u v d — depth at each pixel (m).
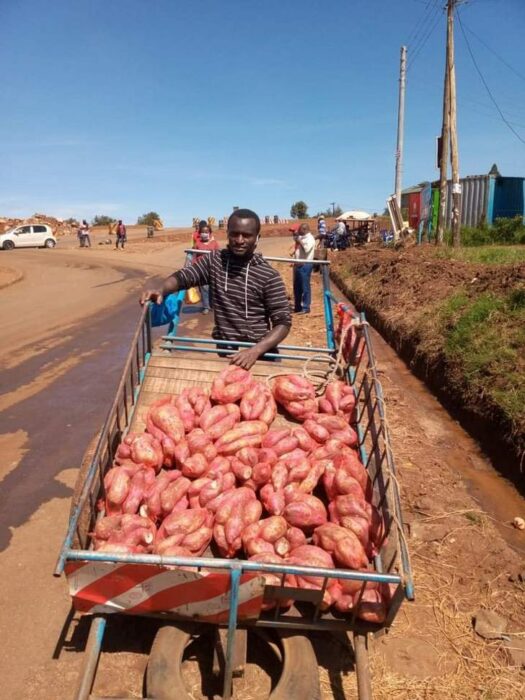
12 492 4.22
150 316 3.98
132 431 3.32
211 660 2.55
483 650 2.74
